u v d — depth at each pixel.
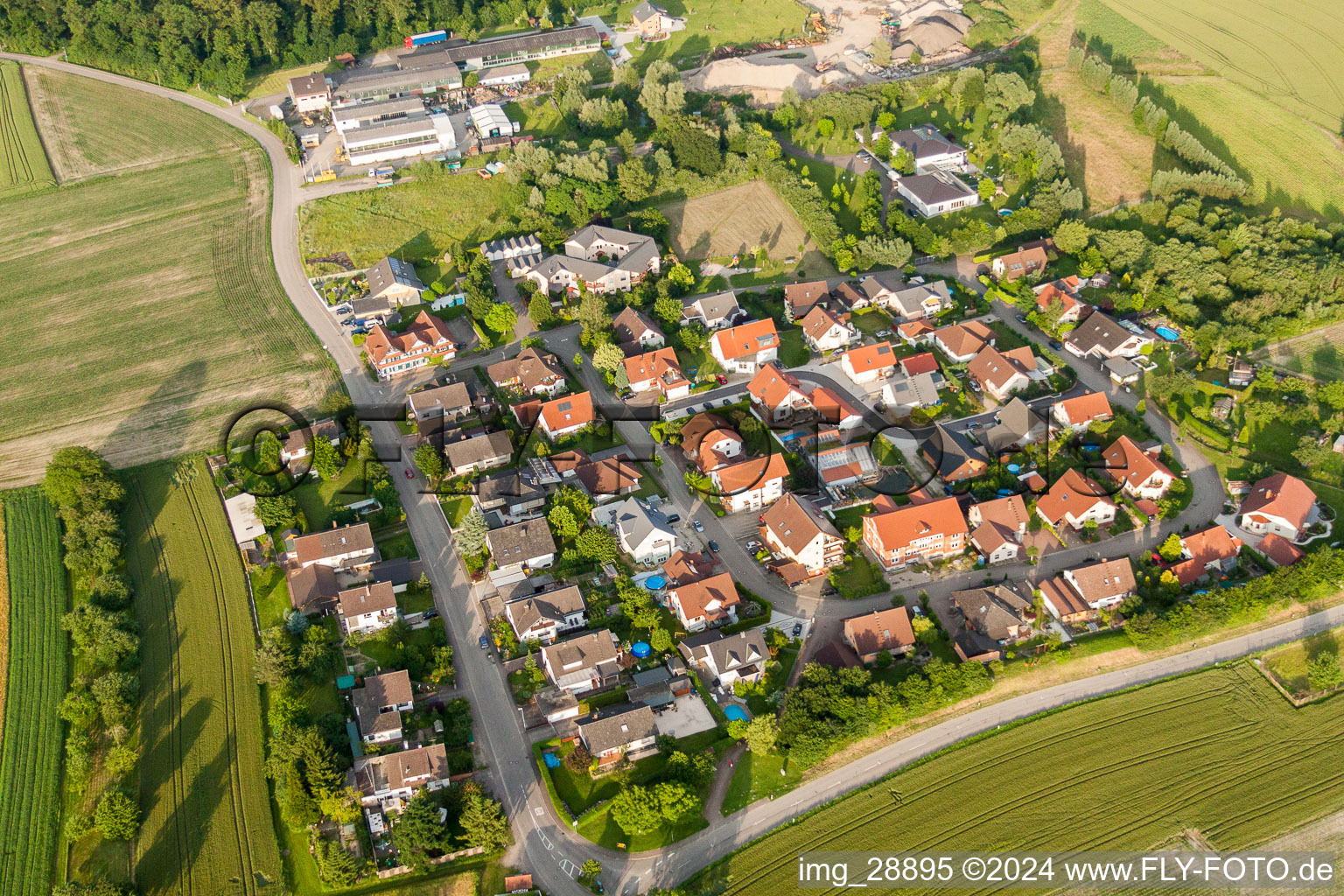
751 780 119.31
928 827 113.94
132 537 150.75
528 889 108.19
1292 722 124.38
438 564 146.75
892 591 142.38
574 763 117.94
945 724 124.69
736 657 129.62
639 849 112.44
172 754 121.81
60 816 116.25
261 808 116.25
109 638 130.75
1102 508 149.25
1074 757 120.56
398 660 131.12
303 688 127.62
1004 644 133.38
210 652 133.88
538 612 133.75
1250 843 112.06
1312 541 146.00
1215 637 134.38
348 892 108.12
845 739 121.00
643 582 143.75
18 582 144.00
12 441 170.50
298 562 142.50
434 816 110.94
